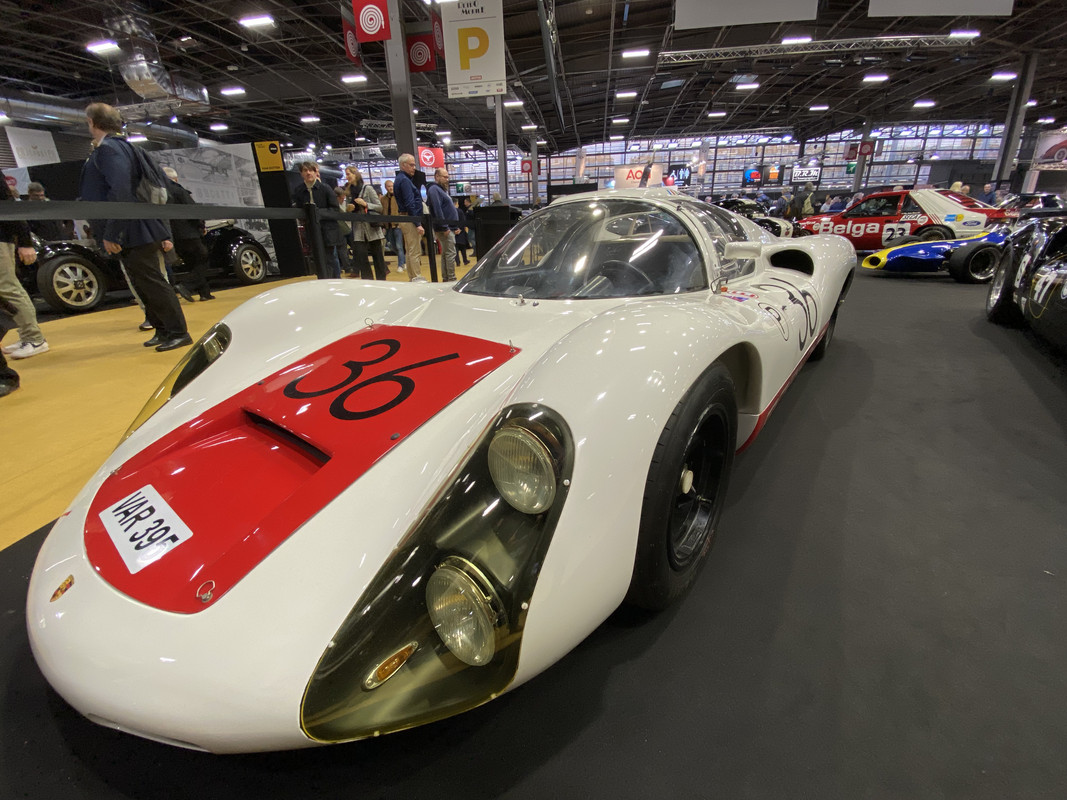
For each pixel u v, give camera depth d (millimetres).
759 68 16656
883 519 1529
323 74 15094
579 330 1046
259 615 709
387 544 785
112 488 1017
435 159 14367
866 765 852
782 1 7918
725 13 8055
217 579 756
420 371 1183
